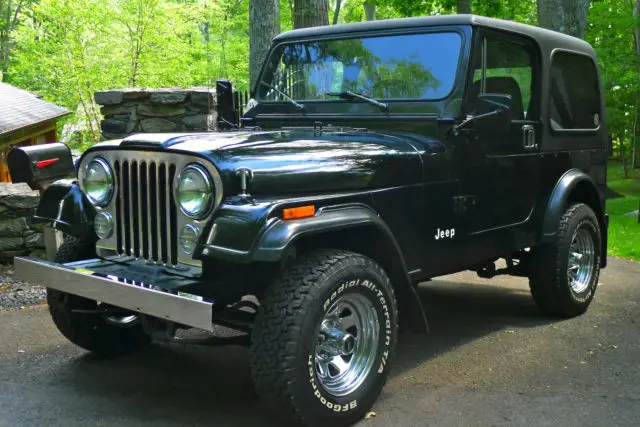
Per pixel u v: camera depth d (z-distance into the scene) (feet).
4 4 121.60
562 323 16.63
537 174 15.46
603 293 19.85
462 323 16.69
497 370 13.26
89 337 13.30
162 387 12.33
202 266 10.21
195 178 9.98
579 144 17.12
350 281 10.27
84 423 10.69
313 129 13.41
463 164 13.19
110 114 24.39
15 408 11.21
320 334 10.39
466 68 12.89
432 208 12.62
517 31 14.48
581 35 34.24
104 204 11.41
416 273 12.50
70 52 81.05
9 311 17.01
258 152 10.54
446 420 10.89
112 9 81.46
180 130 23.93
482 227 13.89
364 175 11.30
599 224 18.21
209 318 9.07
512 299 19.21
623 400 11.72
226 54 98.37
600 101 18.24
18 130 47.73
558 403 11.59
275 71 15.48
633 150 74.59
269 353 9.63
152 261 10.91
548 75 15.57
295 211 9.77
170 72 83.35
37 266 11.40
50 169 14.52
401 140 12.64
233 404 11.57
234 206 9.73
